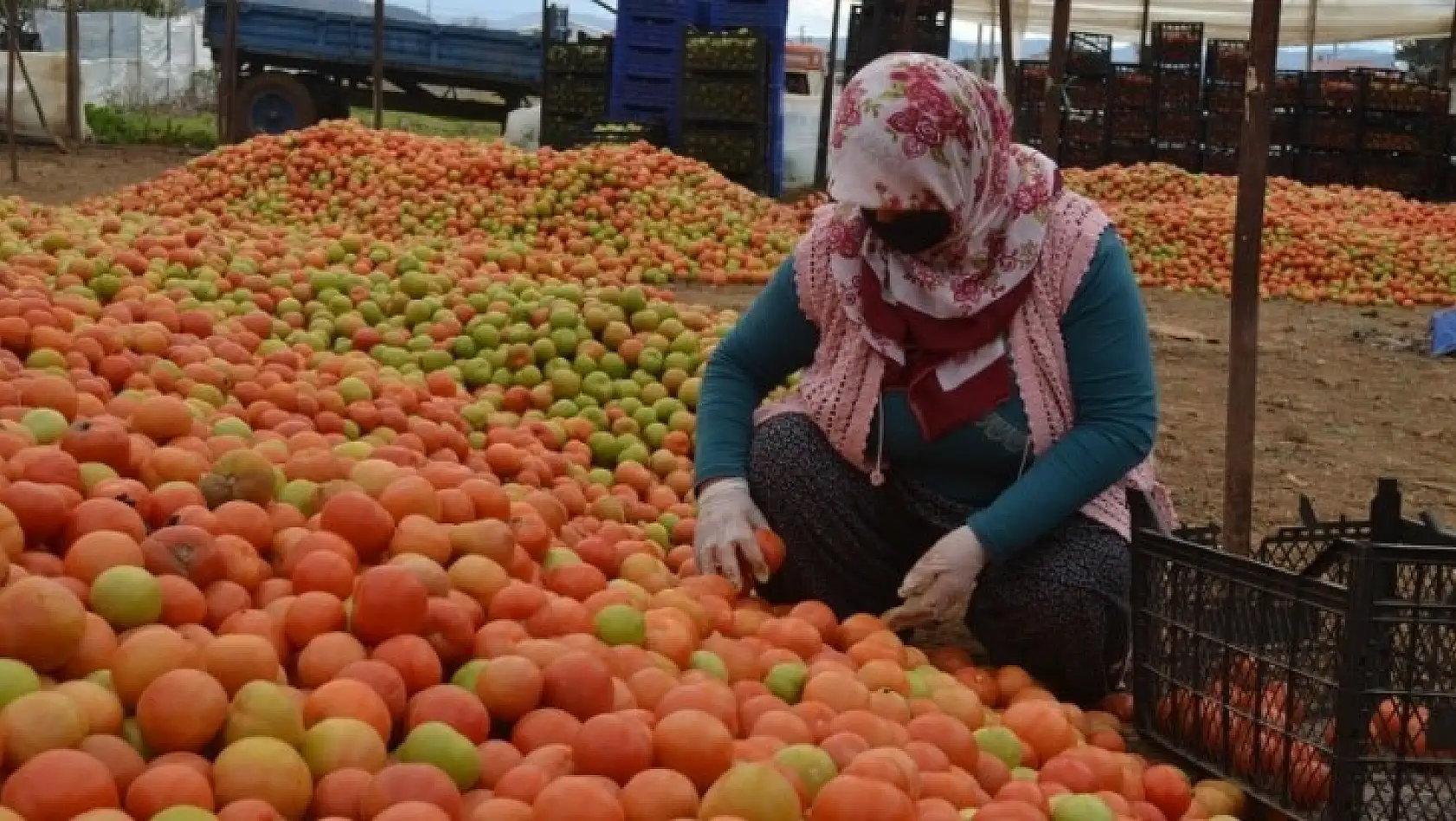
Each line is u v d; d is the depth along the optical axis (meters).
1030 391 3.87
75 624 2.63
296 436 4.38
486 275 7.66
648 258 12.55
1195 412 8.91
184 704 2.48
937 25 18.95
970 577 3.74
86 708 2.47
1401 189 20.09
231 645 2.68
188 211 13.22
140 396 4.43
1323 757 3.28
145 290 6.46
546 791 2.43
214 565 3.06
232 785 2.40
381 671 2.82
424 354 6.49
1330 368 10.74
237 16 23.61
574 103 20.42
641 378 6.49
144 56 40.44
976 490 4.08
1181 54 20.31
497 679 2.89
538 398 6.32
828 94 21.97
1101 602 3.88
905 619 3.87
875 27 18.83
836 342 4.09
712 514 4.09
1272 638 3.42
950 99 3.63
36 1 39.50
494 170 13.52
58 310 5.22
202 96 38.69
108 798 2.28
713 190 14.08
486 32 24.23
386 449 4.32
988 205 3.79
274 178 13.70
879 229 3.83
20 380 4.14
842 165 3.69
